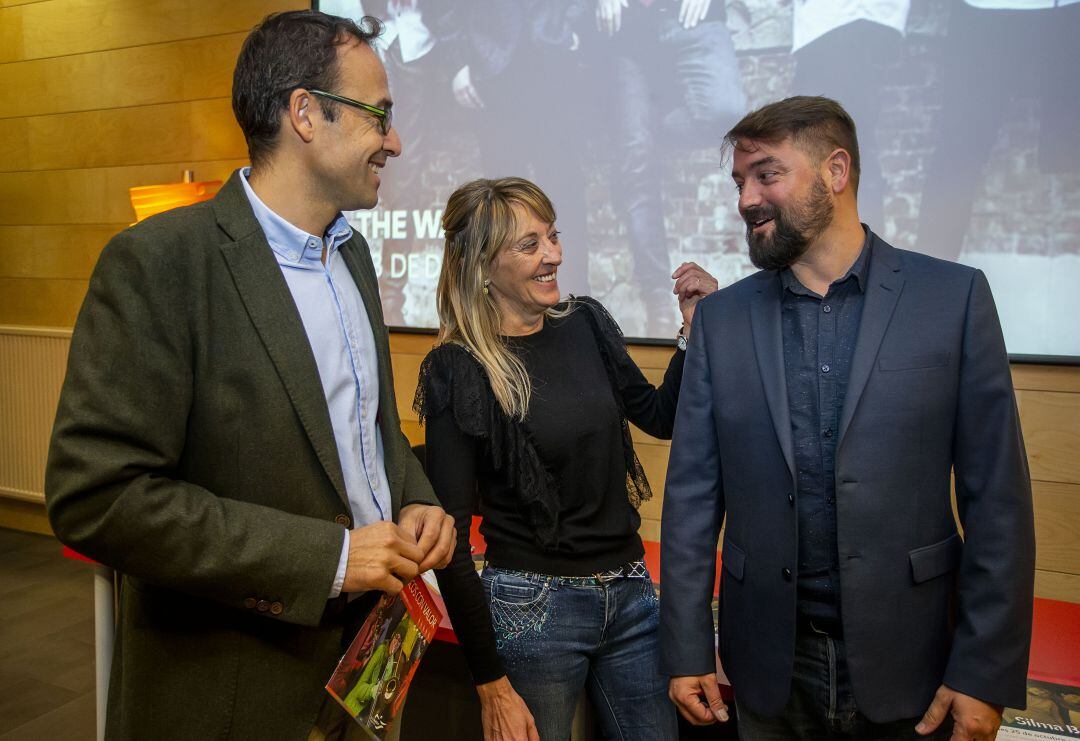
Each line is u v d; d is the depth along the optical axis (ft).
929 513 3.68
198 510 3.15
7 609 10.68
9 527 13.82
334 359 3.76
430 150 9.65
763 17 7.77
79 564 12.28
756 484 3.95
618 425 5.03
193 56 11.11
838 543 3.67
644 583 4.93
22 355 12.79
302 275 3.73
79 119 12.20
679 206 8.37
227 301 3.41
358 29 3.65
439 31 9.44
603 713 4.92
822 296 3.88
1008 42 6.84
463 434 4.66
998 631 3.49
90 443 3.07
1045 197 6.85
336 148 3.53
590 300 5.52
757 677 3.97
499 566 4.75
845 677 3.81
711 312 4.28
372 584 3.35
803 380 3.88
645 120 8.45
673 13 8.17
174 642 3.44
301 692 3.57
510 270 4.80
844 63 7.47
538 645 4.58
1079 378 6.94
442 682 6.39
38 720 8.04
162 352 3.20
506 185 4.91
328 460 3.56
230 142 11.03
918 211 7.31
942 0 7.04
